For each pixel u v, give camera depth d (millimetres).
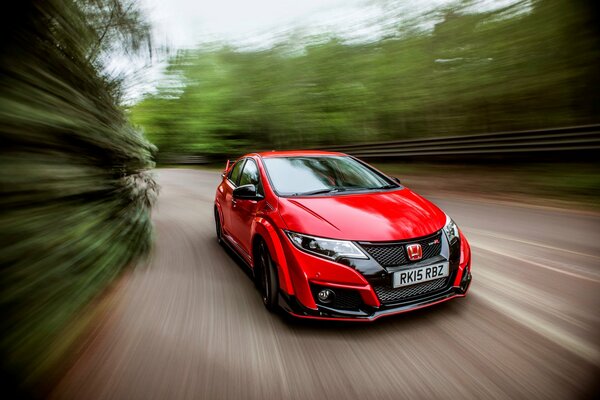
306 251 2490
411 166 11656
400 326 2502
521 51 11078
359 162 3963
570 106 10312
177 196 9789
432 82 14117
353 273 2400
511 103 11664
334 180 3490
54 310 2354
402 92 15391
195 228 5957
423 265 2492
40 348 2129
